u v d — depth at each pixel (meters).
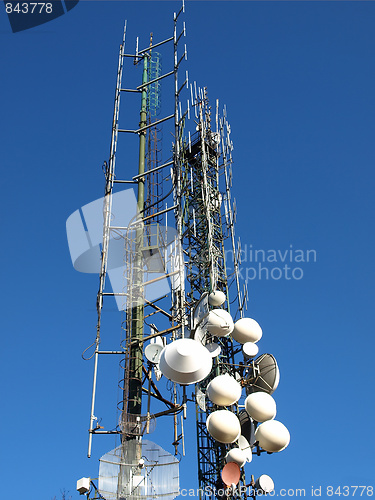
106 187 31.77
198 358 25.53
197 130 38.97
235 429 26.28
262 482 27.11
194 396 30.19
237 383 27.31
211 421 26.55
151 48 37.47
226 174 37.56
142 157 33.78
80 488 25.11
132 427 26.72
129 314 29.55
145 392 28.50
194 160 37.97
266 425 26.80
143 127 34.66
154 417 27.41
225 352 31.70
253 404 27.22
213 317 29.23
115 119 34.78
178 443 27.36
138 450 26.33
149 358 28.83
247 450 28.25
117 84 36.34
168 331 29.11
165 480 25.89
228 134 38.97
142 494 25.34
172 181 32.59
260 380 29.16
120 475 25.59
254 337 30.42
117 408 27.38
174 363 25.31
